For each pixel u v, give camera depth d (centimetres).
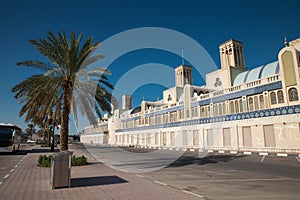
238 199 650
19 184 873
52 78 1420
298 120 2128
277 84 2358
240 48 4322
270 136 2373
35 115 1558
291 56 2261
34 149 3803
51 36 1485
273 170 1256
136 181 935
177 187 838
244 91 2709
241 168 1373
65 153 825
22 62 1400
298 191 742
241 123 2695
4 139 2569
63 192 733
